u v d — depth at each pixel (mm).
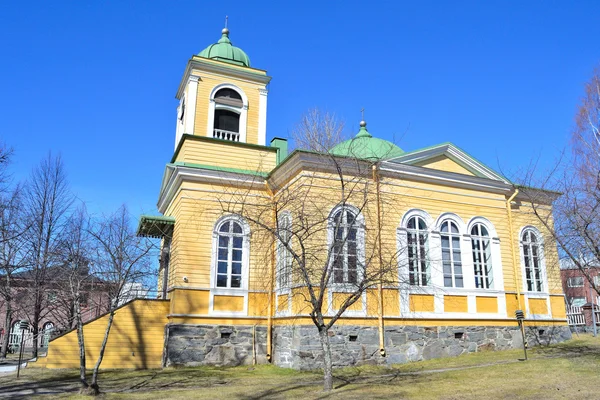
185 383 14930
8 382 15383
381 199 17812
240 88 23875
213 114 23047
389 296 18391
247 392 13133
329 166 18250
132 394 13188
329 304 17156
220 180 20359
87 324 18469
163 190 22906
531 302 21562
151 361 18734
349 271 17047
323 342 13250
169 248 21562
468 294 20062
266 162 22609
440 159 21172
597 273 18516
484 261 21062
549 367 14984
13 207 21234
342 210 14516
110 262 17438
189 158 21469
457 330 19359
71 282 14508
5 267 20016
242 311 19359
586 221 15836
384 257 16984
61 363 18047
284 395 12523
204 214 19859
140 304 19172
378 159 16797
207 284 19219
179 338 18391
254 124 23703
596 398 10844
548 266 22109
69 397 12680
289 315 17656
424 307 19016
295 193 16812
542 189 18203
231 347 18812
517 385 12656
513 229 22047
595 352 17750
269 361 18875
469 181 21266
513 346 20406
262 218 16922
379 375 15500
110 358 18359
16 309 25734
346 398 11820
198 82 23188
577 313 28844
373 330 17766
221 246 19891
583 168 23656
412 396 11883
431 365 17234
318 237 17234
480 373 14742
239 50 25312
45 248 24703
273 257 18828
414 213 19922
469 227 20969
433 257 19703
